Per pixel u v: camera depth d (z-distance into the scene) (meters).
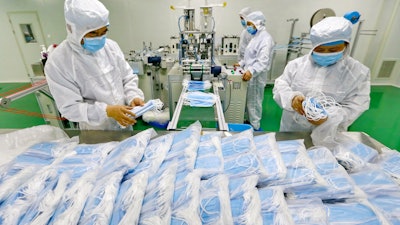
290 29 4.23
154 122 2.87
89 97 1.20
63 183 0.66
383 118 3.05
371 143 1.02
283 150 0.85
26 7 4.30
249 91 2.85
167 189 0.61
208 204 0.58
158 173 0.71
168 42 4.32
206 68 2.06
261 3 4.05
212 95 1.68
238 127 1.52
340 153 0.85
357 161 0.80
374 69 4.46
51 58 1.05
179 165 0.73
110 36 4.32
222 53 3.52
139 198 0.59
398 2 3.85
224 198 0.59
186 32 2.07
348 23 0.97
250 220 0.55
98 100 1.20
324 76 1.15
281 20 4.16
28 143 1.00
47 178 0.68
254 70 2.48
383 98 3.77
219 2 4.00
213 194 0.60
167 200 0.58
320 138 1.01
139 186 0.63
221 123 1.21
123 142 0.89
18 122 3.05
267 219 0.57
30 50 4.69
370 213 0.58
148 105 1.09
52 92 1.09
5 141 0.98
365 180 0.72
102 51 1.19
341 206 0.62
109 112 1.06
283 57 4.48
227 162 0.77
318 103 1.01
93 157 0.84
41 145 0.92
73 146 0.94
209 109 1.44
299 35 4.24
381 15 4.13
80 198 0.59
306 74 1.21
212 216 0.55
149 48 3.76
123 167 0.72
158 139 0.91
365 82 1.11
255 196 0.62
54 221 0.54
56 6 4.28
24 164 0.78
